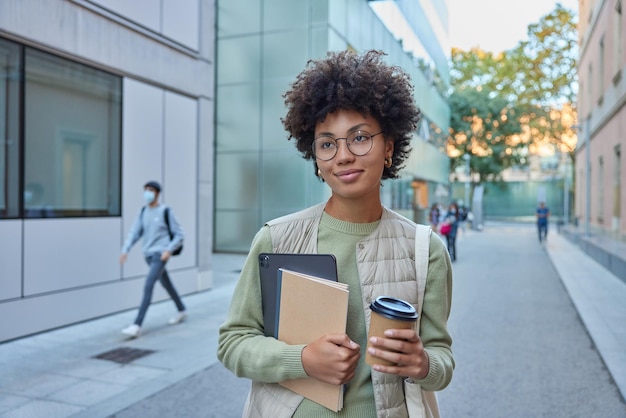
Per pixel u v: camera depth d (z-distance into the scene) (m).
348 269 1.40
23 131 5.97
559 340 5.98
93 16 6.66
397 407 1.34
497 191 46.62
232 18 14.89
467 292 9.43
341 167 1.37
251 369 1.33
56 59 6.35
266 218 14.71
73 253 6.41
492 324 6.81
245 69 14.79
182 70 8.30
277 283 1.37
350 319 1.37
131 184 7.43
